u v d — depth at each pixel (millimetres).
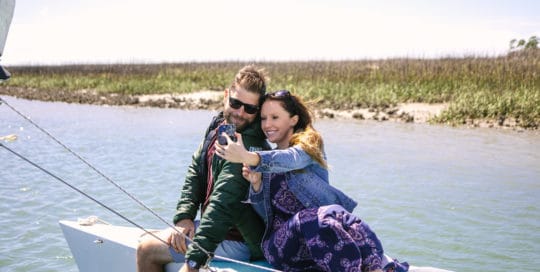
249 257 4164
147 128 17031
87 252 4551
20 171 10484
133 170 10617
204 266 3805
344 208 3953
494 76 22906
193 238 3830
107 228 4613
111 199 8531
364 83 25484
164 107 24547
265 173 3852
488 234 6926
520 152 12578
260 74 4027
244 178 3869
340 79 26984
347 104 22031
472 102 18750
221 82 32188
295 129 4059
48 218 7578
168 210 7957
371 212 7801
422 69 25781
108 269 4430
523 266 5953
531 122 17125
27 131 16266
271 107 3951
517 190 9023
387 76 26234
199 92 29969
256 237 4055
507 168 10797
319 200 3883
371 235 3670
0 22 2764
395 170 10547
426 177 9938
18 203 8273
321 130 16422
